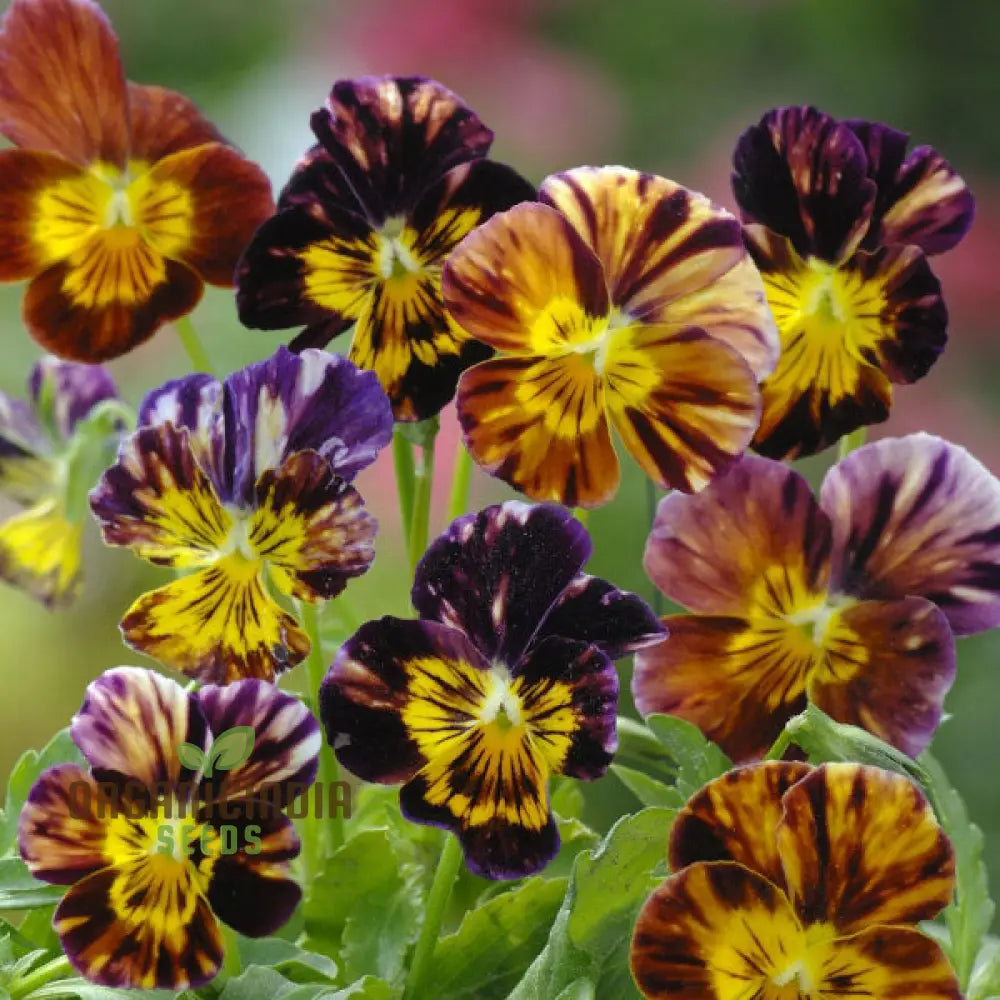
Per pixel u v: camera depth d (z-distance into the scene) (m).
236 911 0.41
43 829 0.41
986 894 0.45
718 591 0.43
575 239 0.40
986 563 0.43
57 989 0.42
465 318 0.41
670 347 0.41
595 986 0.41
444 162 0.43
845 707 0.43
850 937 0.39
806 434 0.44
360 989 0.41
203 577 0.42
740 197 0.44
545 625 0.41
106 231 0.44
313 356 0.42
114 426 0.48
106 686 0.40
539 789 0.41
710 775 0.42
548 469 0.41
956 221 0.44
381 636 0.41
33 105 0.44
